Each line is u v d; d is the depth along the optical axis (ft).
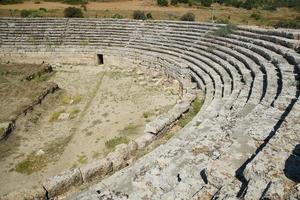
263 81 55.21
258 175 22.85
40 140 64.39
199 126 44.50
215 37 97.55
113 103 82.23
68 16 153.38
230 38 92.94
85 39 127.44
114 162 46.70
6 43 128.67
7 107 75.46
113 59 119.85
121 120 71.97
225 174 25.09
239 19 166.09
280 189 20.52
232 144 29.96
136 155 50.11
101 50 121.08
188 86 80.28
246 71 67.31
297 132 28.55
